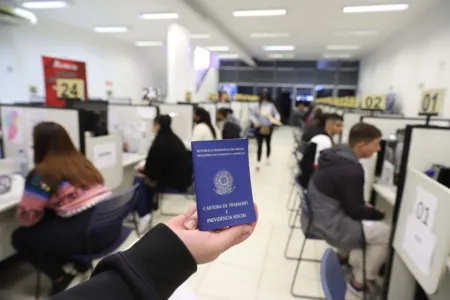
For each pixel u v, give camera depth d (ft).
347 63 40.86
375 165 7.84
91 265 5.22
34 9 19.06
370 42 26.94
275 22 21.15
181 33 20.12
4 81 18.74
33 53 20.65
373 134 6.09
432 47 16.55
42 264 5.56
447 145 5.05
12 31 19.08
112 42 29.09
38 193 4.91
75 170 5.13
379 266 6.26
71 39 23.91
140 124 10.55
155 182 8.90
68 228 5.03
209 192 1.49
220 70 44.73
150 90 19.81
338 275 3.91
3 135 7.58
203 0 16.97
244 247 8.32
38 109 7.05
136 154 10.33
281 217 10.44
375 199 7.86
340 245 6.07
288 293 6.53
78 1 17.52
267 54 37.22
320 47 30.55
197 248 1.26
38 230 5.09
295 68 42.78
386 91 25.82
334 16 19.01
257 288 6.66
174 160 8.92
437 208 3.79
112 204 5.00
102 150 7.36
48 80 9.58
